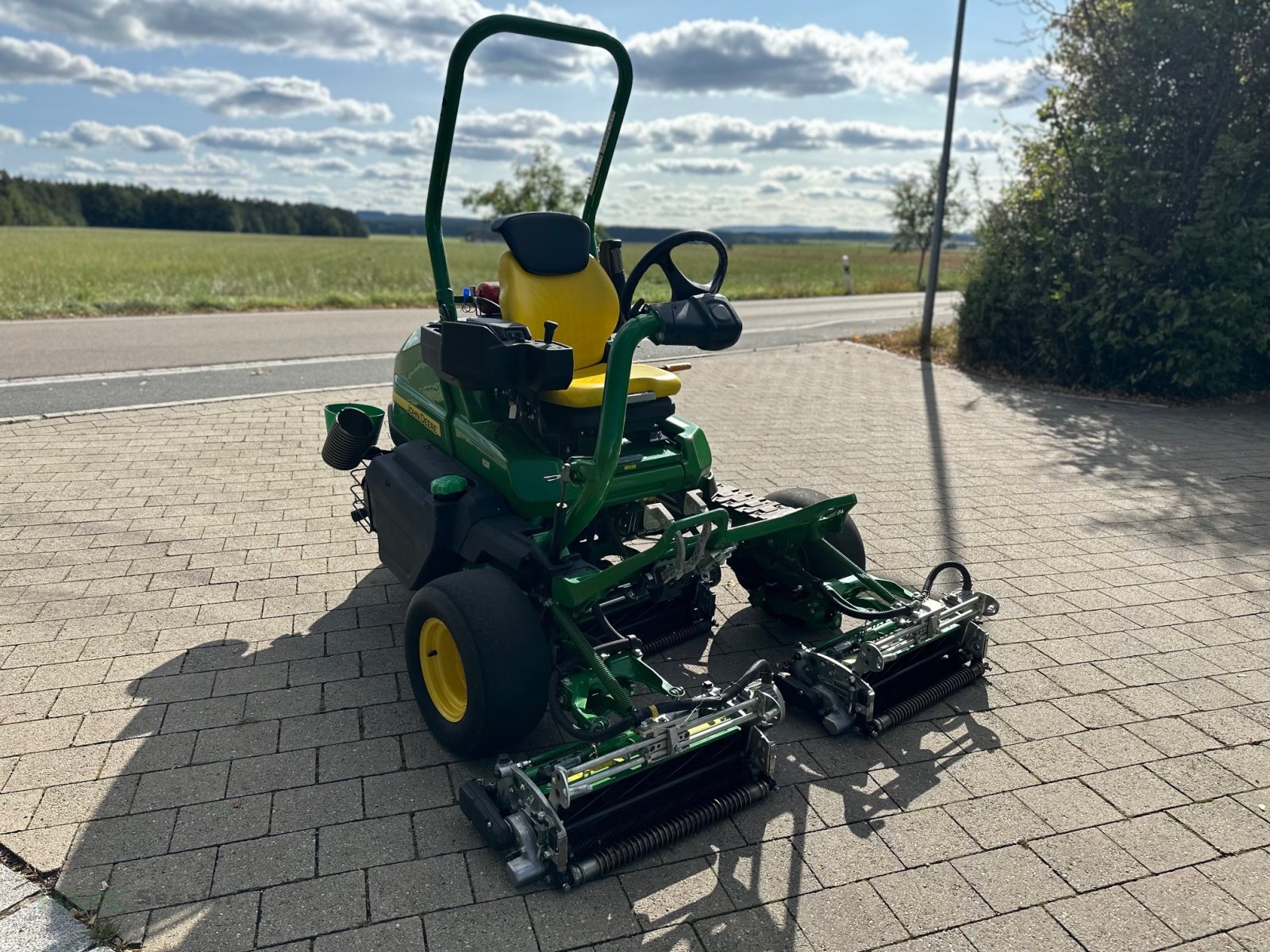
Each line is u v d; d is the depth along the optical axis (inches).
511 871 104.1
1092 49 401.1
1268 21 361.4
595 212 175.8
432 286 879.7
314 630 165.3
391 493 157.1
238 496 230.2
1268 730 142.3
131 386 341.1
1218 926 102.0
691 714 113.7
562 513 127.4
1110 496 256.4
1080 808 122.5
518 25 139.7
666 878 107.5
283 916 99.3
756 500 159.2
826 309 765.9
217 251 1800.0
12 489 228.4
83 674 147.1
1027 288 417.7
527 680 119.7
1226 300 368.2
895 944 98.3
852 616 149.4
